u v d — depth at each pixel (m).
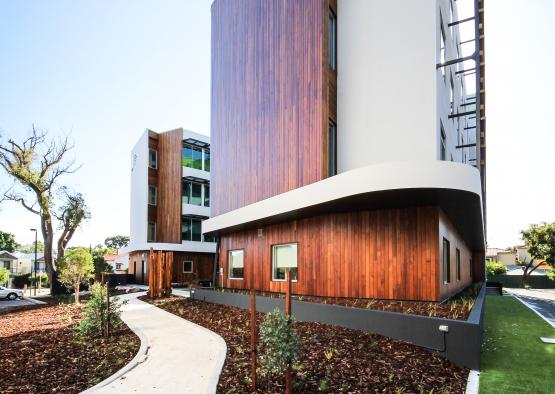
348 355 5.99
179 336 8.06
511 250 68.75
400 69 10.05
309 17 11.46
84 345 7.23
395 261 9.20
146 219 30.91
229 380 5.04
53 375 5.36
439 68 10.17
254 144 14.28
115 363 5.96
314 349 6.29
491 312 13.34
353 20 11.27
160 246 27.77
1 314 13.88
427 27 9.73
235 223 13.80
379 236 9.56
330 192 8.93
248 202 14.43
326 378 5.04
